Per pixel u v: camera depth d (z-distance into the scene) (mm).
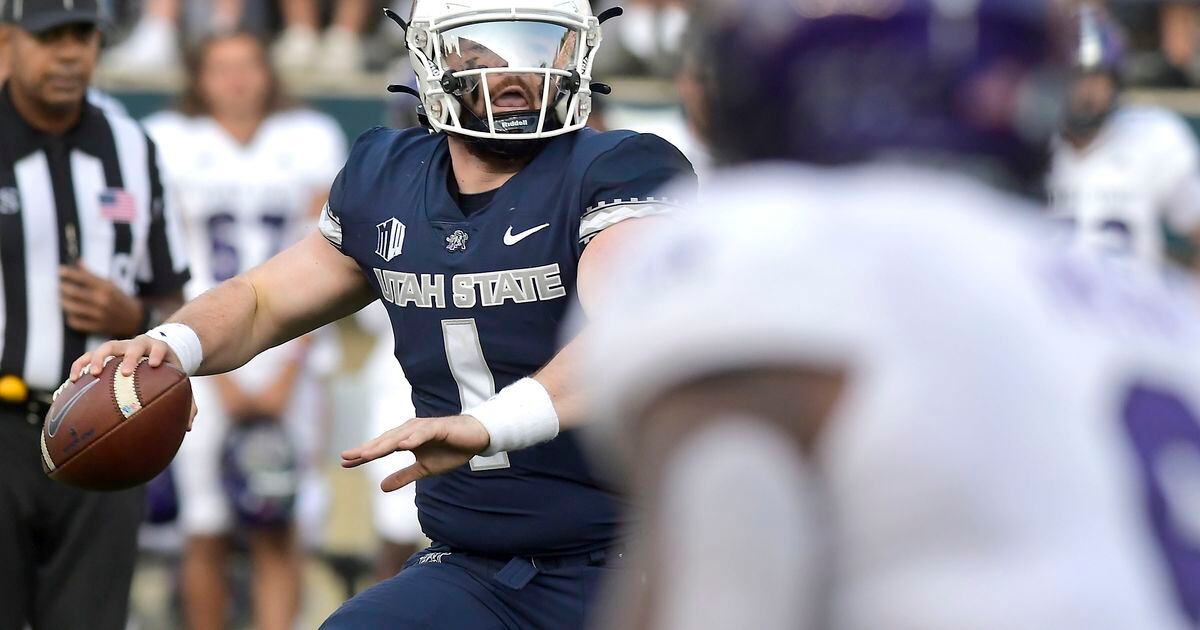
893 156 4508
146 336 10570
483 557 10672
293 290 10977
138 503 14898
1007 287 4301
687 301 4277
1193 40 27734
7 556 14219
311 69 27953
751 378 4168
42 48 13867
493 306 10211
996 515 4062
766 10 4570
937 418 4090
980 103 4516
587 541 10492
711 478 4133
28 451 14156
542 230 10070
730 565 4105
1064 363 4254
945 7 4480
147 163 14953
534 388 9250
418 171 10594
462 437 8922
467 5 10000
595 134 10312
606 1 26422
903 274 4246
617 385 4375
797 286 4223
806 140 4570
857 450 4086
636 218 9789
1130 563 4121
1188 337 4645
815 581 4098
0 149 14133
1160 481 4234
